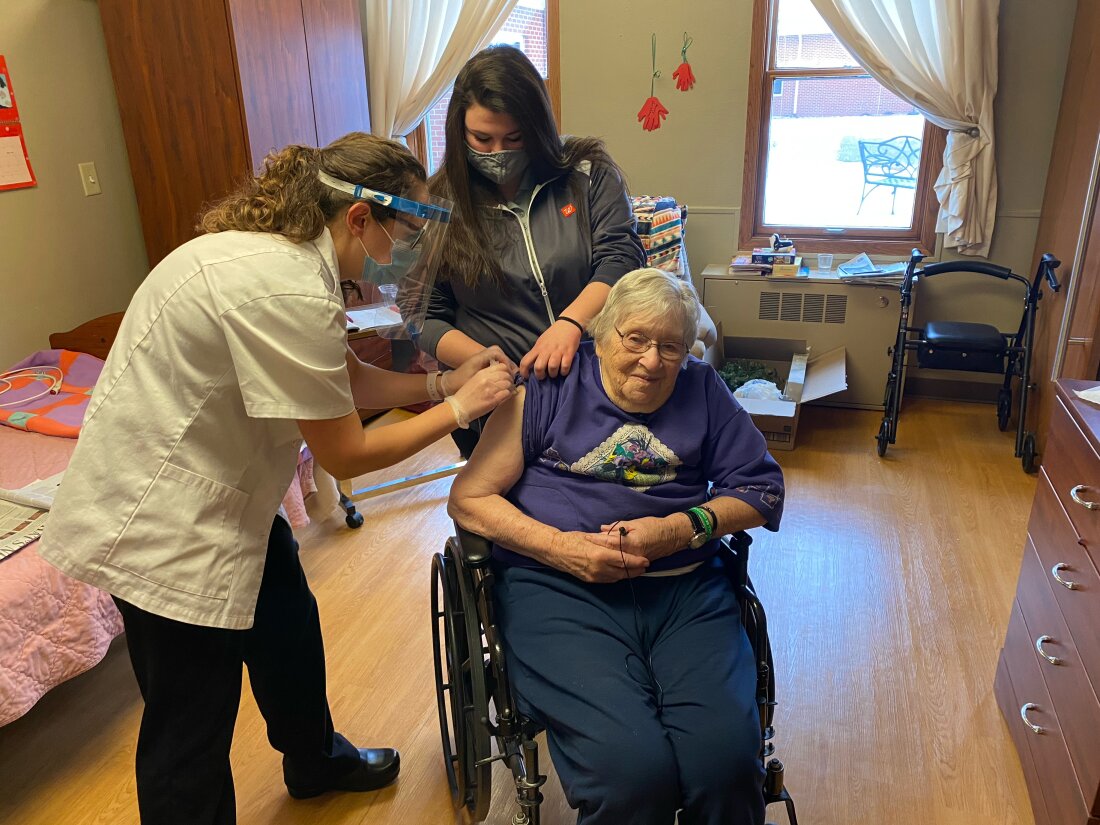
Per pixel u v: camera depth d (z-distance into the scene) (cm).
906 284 335
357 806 176
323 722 167
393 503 306
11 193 279
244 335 115
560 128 415
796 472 324
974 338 333
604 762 125
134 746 194
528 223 169
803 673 212
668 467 152
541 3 400
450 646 154
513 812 174
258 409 117
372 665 218
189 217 314
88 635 183
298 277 117
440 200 138
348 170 122
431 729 197
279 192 123
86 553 122
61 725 201
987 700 201
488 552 148
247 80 295
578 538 143
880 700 202
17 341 286
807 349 383
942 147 368
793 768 182
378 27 389
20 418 246
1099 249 254
